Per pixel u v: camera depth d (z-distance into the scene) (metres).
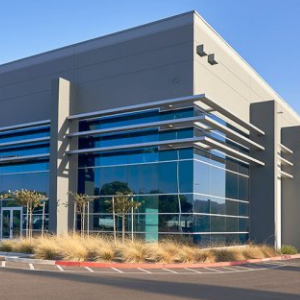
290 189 36.59
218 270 17.47
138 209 25.47
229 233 27.48
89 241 19.48
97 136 27.42
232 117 26.38
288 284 13.38
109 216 26.31
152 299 9.85
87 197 25.92
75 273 14.44
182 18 25.58
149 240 24.25
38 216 28.38
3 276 13.01
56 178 26.47
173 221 24.23
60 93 27.36
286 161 35.25
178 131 24.70
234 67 29.72
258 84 33.72
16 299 9.38
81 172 27.77
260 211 30.05
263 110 30.88
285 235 36.25
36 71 30.72
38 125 29.33
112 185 26.53
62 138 27.20
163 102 24.38
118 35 27.66
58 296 9.87
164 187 24.81
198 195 24.33
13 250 20.58
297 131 36.88
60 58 29.72
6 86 32.00
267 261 23.08
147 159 25.62
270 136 30.39
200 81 25.34
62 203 26.64
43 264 16.92
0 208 30.62
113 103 27.20
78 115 27.20
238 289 11.98
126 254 18.08
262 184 30.23
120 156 26.55
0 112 31.98
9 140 31.19
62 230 26.36
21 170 29.97
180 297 10.27
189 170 24.16
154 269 16.83
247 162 29.95
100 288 11.25
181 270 16.88
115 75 27.39
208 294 10.90
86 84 28.34
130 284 12.27
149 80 26.14
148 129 25.69
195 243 23.58
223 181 27.23
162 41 26.05
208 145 24.66
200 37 25.70
